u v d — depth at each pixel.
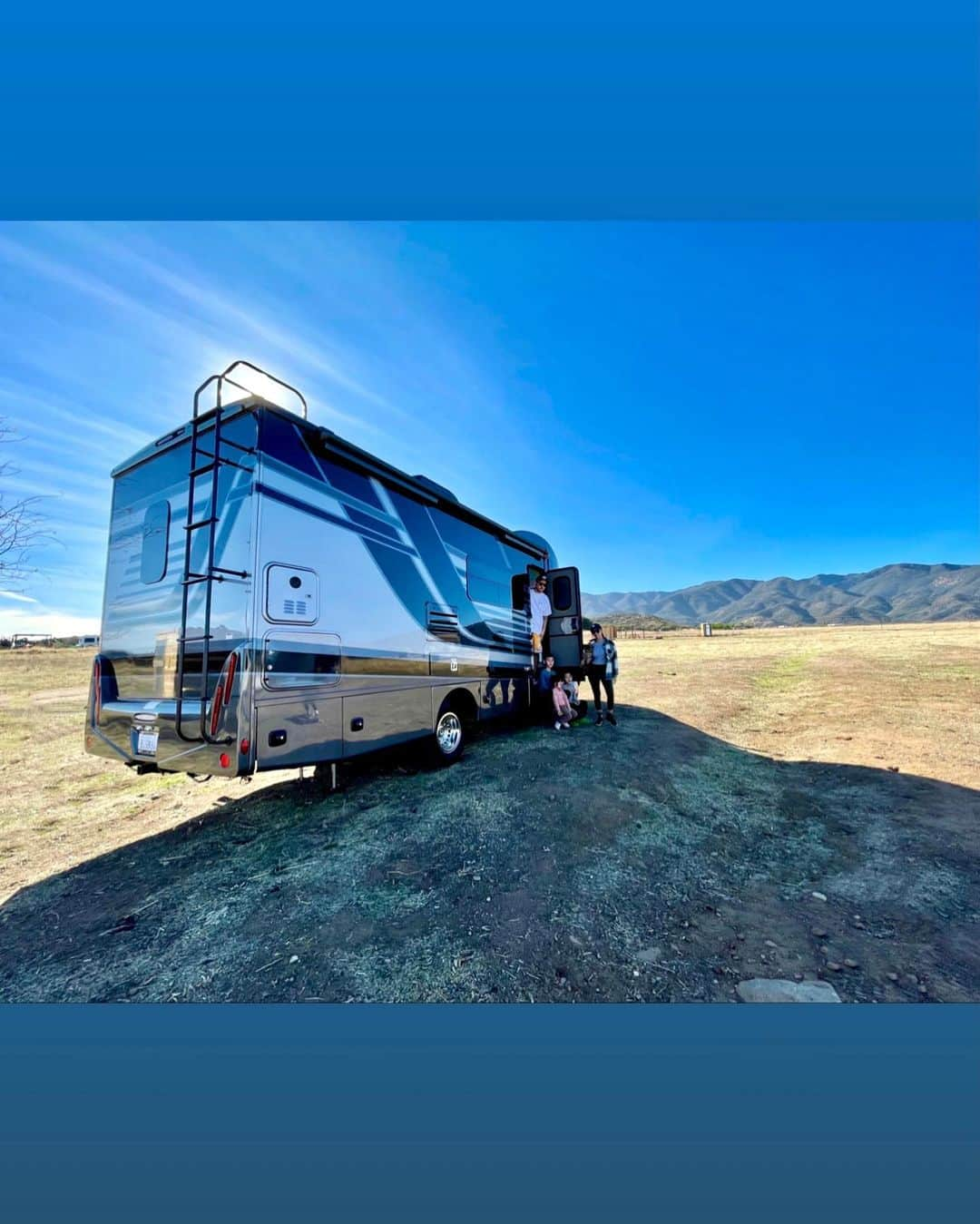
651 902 2.82
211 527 3.04
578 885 2.94
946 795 4.36
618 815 3.93
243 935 2.51
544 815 3.86
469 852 3.30
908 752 5.61
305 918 2.64
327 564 3.72
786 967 2.32
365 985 2.15
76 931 2.61
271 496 3.32
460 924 2.56
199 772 3.16
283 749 3.27
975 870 3.17
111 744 3.76
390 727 4.26
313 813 4.08
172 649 3.55
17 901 2.91
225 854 3.44
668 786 4.66
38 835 3.95
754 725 7.45
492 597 6.11
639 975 2.24
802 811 4.22
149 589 3.76
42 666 18.09
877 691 9.41
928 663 13.20
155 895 2.94
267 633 3.22
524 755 5.54
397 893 2.85
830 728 6.96
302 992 2.12
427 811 3.97
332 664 3.70
